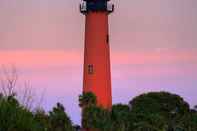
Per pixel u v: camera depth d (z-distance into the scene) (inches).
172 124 6122.1
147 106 6643.7
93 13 5748.0
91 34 5738.2
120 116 5388.8
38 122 2719.0
